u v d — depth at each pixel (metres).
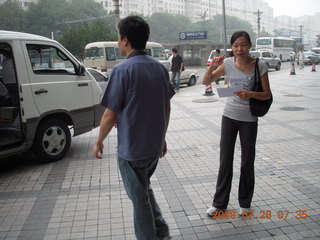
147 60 2.62
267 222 3.44
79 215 3.75
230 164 3.49
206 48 46.28
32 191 4.44
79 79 5.90
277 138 6.46
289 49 47.34
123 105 2.60
